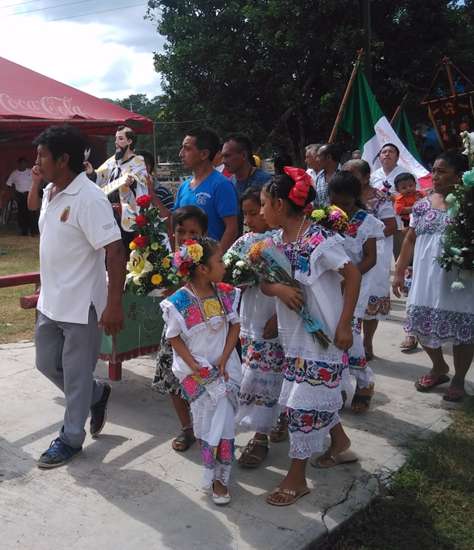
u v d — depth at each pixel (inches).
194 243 122.3
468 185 158.7
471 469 139.3
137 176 198.2
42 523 116.2
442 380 186.4
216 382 122.4
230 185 161.9
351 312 119.0
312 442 122.3
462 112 367.9
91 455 142.9
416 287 179.3
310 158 201.6
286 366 125.3
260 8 619.8
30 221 563.8
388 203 197.2
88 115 365.7
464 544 114.3
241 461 138.4
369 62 385.1
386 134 320.2
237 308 129.4
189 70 693.3
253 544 109.9
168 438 152.6
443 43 631.2
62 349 141.7
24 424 158.7
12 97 341.4
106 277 146.9
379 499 127.6
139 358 212.2
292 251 120.5
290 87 653.9
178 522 116.5
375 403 175.6
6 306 295.1
